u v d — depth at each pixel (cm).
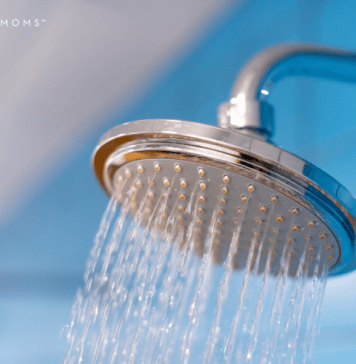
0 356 163
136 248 38
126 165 33
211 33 117
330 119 69
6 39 137
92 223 160
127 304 41
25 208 203
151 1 112
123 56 137
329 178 28
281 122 78
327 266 35
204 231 35
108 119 166
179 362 41
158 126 29
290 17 87
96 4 117
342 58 32
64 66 146
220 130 28
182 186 31
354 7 71
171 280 39
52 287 167
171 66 134
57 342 152
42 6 123
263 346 42
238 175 29
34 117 176
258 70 32
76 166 178
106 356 45
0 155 202
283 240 33
